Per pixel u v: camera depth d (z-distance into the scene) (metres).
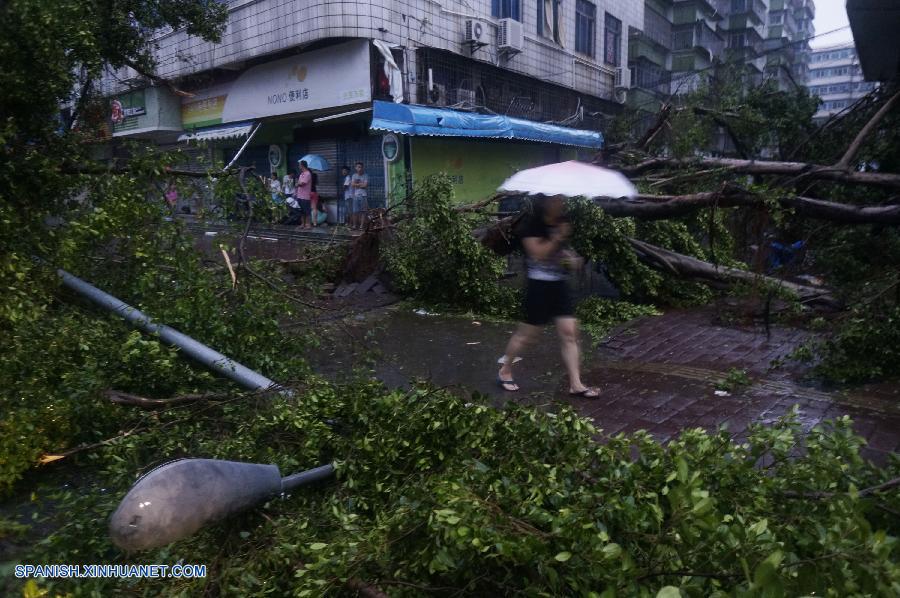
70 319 4.54
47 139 5.66
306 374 4.86
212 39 8.54
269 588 2.39
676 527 1.96
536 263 5.05
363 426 3.28
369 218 8.77
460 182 17.03
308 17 14.34
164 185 6.05
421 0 15.26
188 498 2.29
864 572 1.68
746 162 7.97
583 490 2.52
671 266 8.09
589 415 4.77
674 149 9.58
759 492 2.44
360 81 14.75
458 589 2.18
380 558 2.26
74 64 5.71
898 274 5.84
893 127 8.53
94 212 5.34
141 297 5.46
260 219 6.20
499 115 16.08
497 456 2.88
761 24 41.94
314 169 16.38
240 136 16.91
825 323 6.29
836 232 8.11
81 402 3.74
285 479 2.82
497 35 17.34
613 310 7.70
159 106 19.36
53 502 3.39
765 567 1.60
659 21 27.45
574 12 20.80
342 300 8.16
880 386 5.16
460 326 7.34
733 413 4.73
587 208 7.73
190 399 4.01
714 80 15.19
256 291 5.49
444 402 3.08
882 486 2.44
